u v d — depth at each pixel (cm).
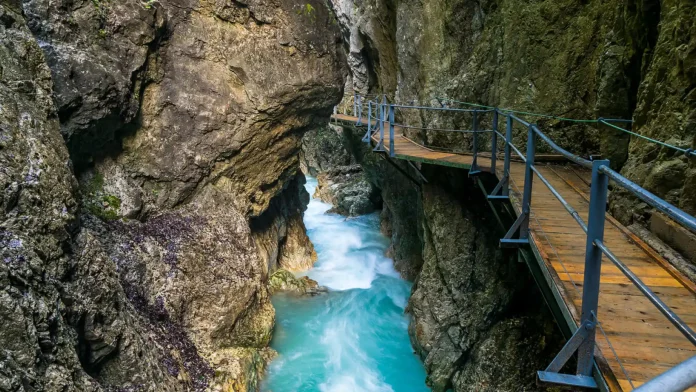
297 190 1502
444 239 941
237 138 971
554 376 265
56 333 443
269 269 1227
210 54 923
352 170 2297
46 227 472
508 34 920
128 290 700
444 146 1089
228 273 859
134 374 563
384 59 1664
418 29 1233
